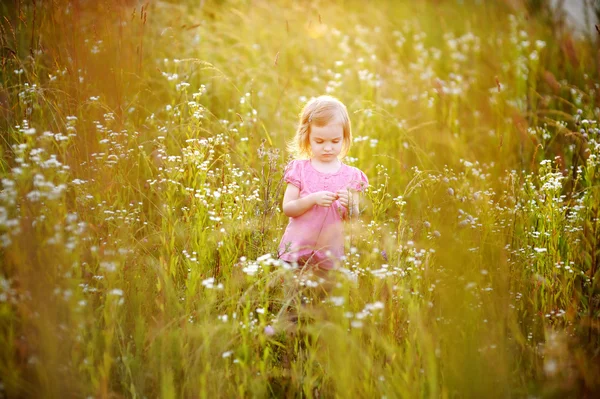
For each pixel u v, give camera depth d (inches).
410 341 99.2
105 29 184.2
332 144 131.0
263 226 123.3
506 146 185.9
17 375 86.0
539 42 247.6
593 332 111.1
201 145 138.8
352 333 95.7
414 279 110.2
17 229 93.4
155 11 231.6
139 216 136.9
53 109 145.9
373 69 246.8
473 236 128.3
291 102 208.5
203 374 87.3
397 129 199.2
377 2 364.8
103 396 87.0
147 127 164.2
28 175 105.6
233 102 197.9
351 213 124.3
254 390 89.5
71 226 100.2
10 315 91.4
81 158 136.6
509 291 116.9
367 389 89.7
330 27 295.0
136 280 111.3
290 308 112.7
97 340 97.7
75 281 94.7
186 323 98.9
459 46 311.3
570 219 133.4
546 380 98.7
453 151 191.0
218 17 258.4
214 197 125.9
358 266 113.4
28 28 181.6
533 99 210.7
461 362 92.2
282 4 304.0
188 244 122.3
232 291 108.4
